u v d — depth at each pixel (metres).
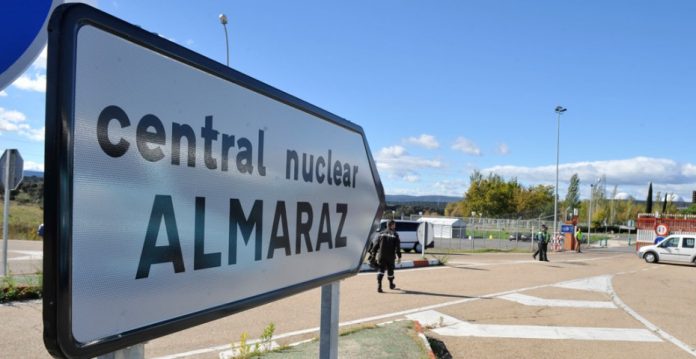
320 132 2.22
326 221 2.29
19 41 1.39
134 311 1.16
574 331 7.23
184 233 1.33
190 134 1.35
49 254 0.94
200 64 1.38
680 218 29.69
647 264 21.89
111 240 1.09
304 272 2.07
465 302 9.32
